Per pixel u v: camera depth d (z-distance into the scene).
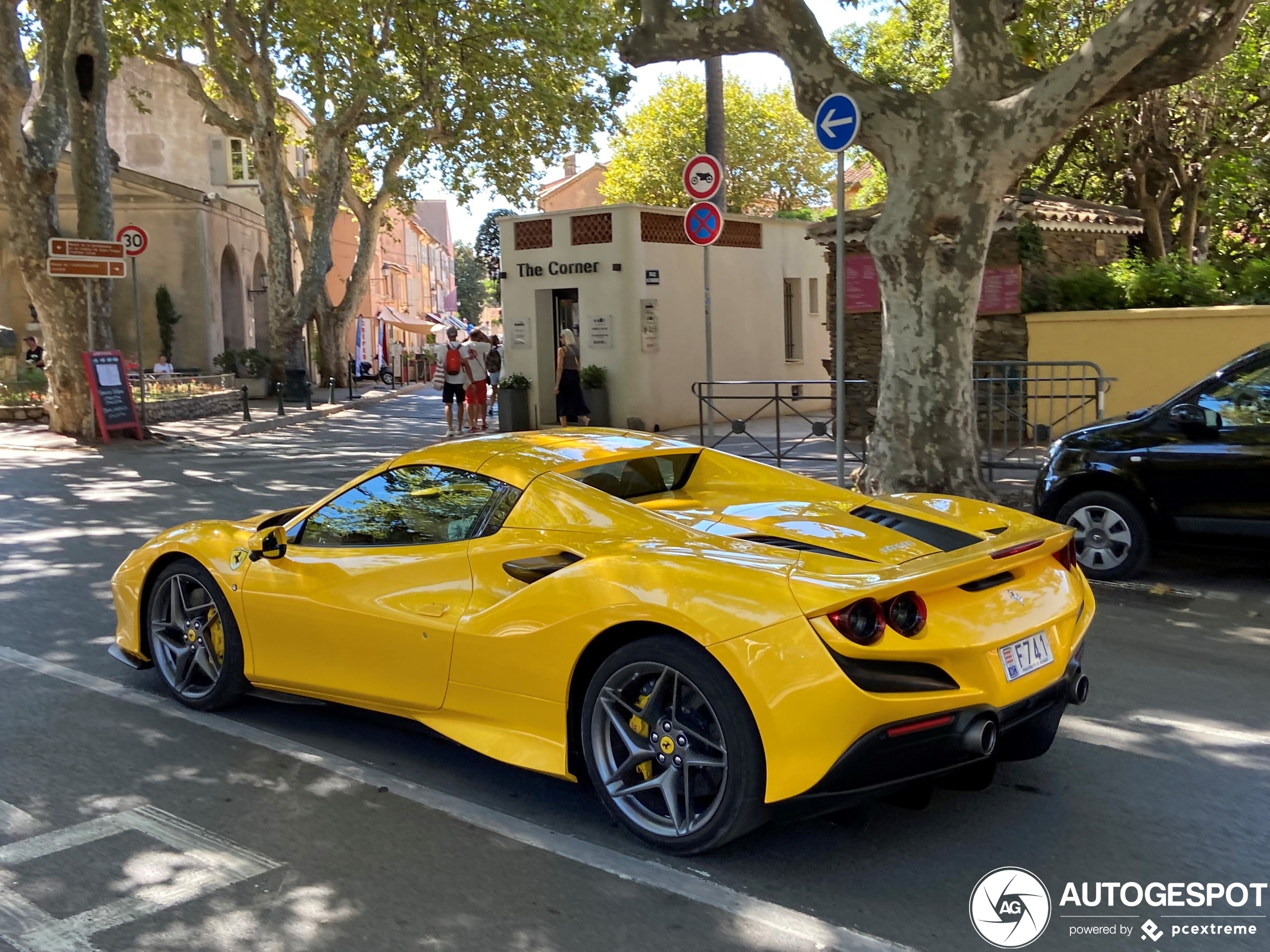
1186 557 8.60
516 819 4.05
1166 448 7.41
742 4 11.82
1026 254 14.59
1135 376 13.88
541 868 3.65
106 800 4.22
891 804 4.01
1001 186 9.34
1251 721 5.12
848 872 3.62
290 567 4.80
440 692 4.26
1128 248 17.98
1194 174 20.62
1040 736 4.27
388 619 4.39
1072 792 4.30
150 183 29.33
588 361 19.09
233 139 36.75
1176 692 5.56
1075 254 15.73
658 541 3.94
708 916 3.33
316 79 27.06
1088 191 22.55
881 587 3.39
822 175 43.91
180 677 5.34
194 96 29.25
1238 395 7.31
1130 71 8.99
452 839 3.88
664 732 3.67
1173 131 20.34
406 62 26.81
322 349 36.03
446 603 4.25
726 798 3.49
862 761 3.35
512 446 4.75
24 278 18.14
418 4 24.59
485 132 29.34
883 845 3.83
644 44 10.45
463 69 26.91
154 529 10.22
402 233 68.00
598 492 4.24
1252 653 6.23
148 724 5.09
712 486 5.05
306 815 4.09
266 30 27.27
